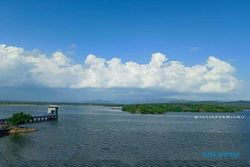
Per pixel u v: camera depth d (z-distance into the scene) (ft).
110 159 214.69
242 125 525.75
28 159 209.87
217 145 279.08
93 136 331.98
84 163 201.57
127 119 634.84
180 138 325.62
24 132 351.67
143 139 314.14
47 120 549.95
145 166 196.44
